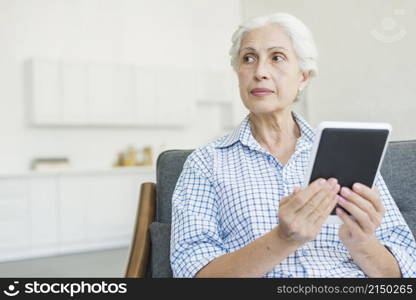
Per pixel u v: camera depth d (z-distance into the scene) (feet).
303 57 4.08
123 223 16.56
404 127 10.53
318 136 3.03
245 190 3.87
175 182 4.62
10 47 16.53
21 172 15.01
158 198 4.69
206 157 4.17
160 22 19.17
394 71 10.77
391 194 4.43
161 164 4.74
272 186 3.89
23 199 14.98
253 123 4.35
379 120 11.05
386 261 3.56
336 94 12.05
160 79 18.10
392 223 3.93
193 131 19.86
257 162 4.02
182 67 19.60
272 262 3.26
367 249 3.47
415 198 4.40
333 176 3.13
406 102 10.51
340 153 3.09
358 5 11.51
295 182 3.91
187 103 18.67
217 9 20.39
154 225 4.46
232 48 4.27
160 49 19.16
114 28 18.29
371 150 3.13
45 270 13.03
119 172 16.48
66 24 17.46
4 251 14.73
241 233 3.82
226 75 19.66
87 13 17.81
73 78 16.47
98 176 16.15
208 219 3.90
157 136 19.10
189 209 3.93
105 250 15.79
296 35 4.02
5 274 12.64
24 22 16.78
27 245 15.02
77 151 17.58
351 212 3.15
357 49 11.55
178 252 3.81
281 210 3.04
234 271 3.36
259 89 4.03
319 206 3.01
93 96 16.80
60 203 15.53
